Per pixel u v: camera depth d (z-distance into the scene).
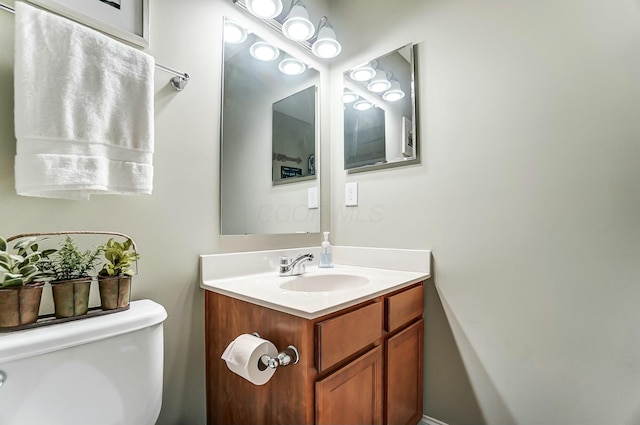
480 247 1.23
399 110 1.49
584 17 1.02
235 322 1.02
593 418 1.00
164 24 1.06
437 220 1.35
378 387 1.04
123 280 0.83
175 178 1.08
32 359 0.64
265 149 1.41
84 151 0.78
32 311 0.69
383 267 1.50
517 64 1.16
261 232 1.38
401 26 1.50
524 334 1.12
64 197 0.79
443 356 1.31
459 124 1.29
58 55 0.76
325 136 1.75
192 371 1.11
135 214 0.98
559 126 1.06
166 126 1.06
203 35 1.18
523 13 1.15
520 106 1.14
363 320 0.96
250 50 1.36
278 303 0.87
